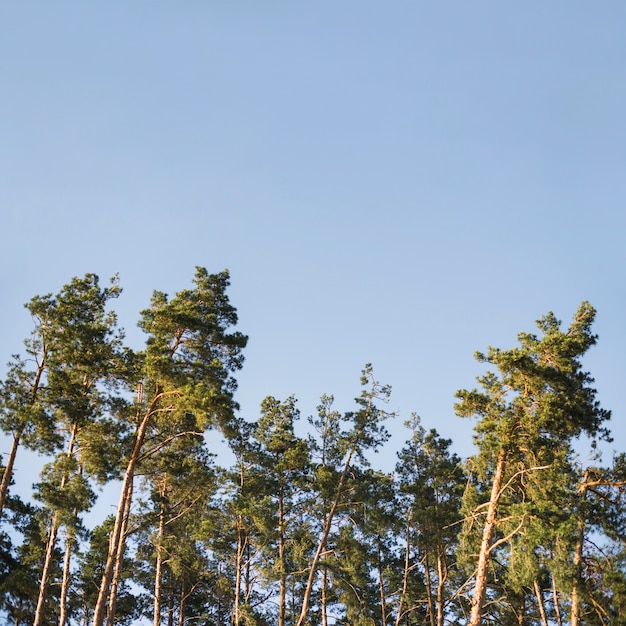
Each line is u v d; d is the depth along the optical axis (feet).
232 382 111.65
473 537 107.34
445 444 139.03
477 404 106.11
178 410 107.24
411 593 141.18
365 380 138.31
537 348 105.70
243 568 138.92
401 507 134.51
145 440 115.34
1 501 99.40
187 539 128.57
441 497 133.18
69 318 110.01
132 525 119.44
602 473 106.73
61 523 100.01
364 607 129.80
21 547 124.26
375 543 140.97
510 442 101.91
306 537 132.77
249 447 140.05
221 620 161.27
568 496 101.86
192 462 126.62
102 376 113.09
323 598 138.82
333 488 131.75
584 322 109.40
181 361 110.63
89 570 142.61
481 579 98.58
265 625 130.52
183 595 154.30
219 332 115.14
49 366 106.73
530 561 96.12
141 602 155.84
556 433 103.91
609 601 98.32
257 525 127.75
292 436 140.36
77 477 103.35
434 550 131.13
